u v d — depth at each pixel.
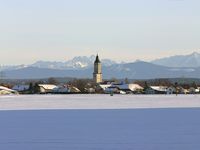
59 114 49.19
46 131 31.81
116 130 32.25
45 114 49.25
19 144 25.44
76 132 31.08
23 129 33.19
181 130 32.06
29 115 47.66
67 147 24.36
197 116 45.00
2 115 47.78
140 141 26.47
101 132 31.03
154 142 26.05
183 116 45.16
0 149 23.77
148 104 75.44
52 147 24.39
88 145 25.03
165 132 30.88
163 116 45.28
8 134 30.05
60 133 30.52
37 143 25.80
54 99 107.12
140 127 34.34
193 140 26.78
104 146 24.69
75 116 45.97
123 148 24.03
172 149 23.72
